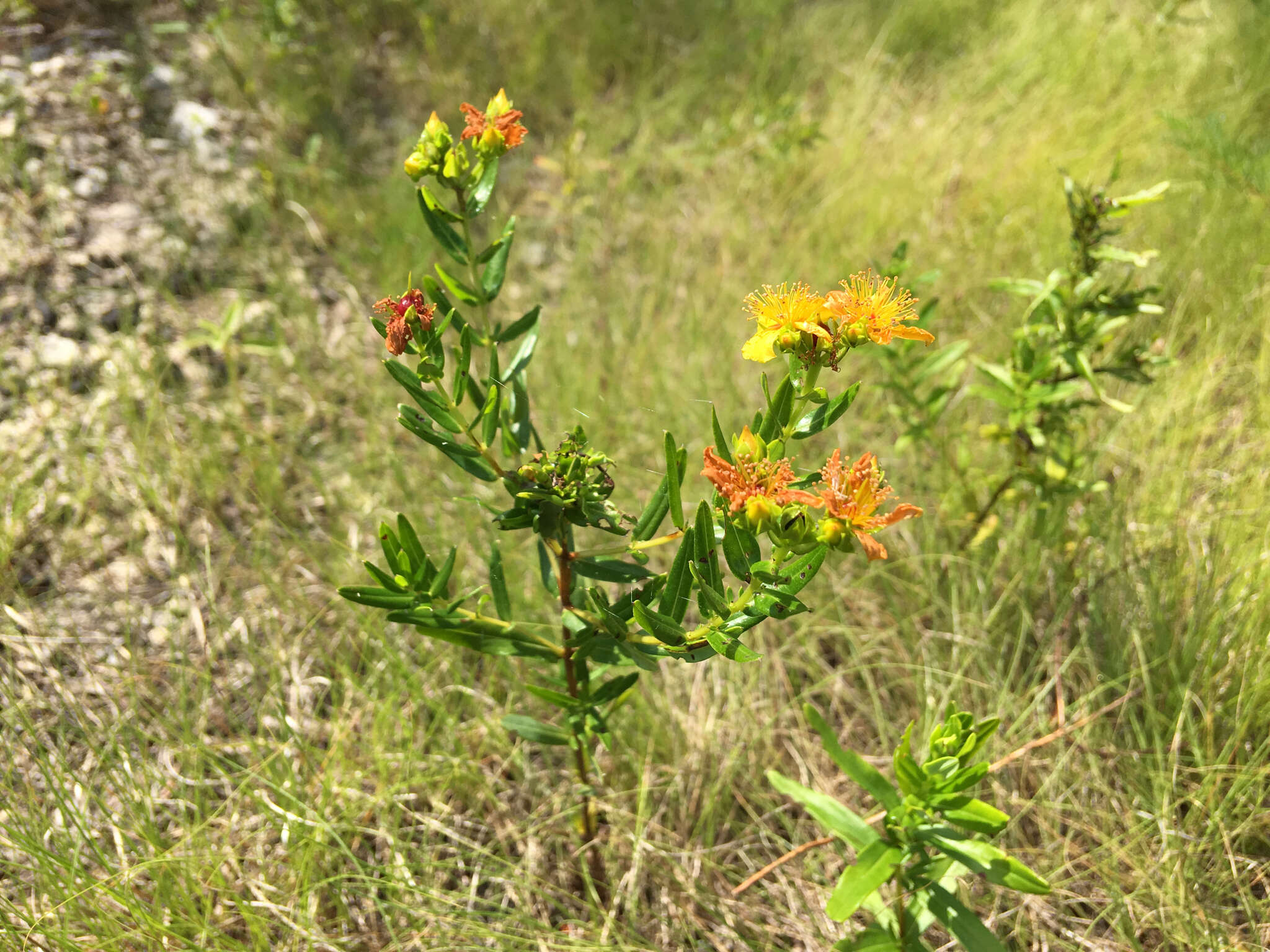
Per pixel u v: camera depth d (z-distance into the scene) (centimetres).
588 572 189
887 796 201
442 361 169
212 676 279
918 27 582
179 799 246
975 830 185
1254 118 478
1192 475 319
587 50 555
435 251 424
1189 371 353
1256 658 263
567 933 238
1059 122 484
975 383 368
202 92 460
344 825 237
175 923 220
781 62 561
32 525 305
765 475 150
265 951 219
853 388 161
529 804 264
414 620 185
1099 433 344
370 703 264
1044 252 405
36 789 244
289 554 309
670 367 380
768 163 479
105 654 279
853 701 282
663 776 267
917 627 302
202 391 353
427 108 505
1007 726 271
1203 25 537
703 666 287
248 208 418
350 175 457
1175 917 229
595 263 441
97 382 345
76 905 217
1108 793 255
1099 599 296
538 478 171
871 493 146
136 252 386
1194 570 295
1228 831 240
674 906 244
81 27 466
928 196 447
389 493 333
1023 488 312
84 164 406
